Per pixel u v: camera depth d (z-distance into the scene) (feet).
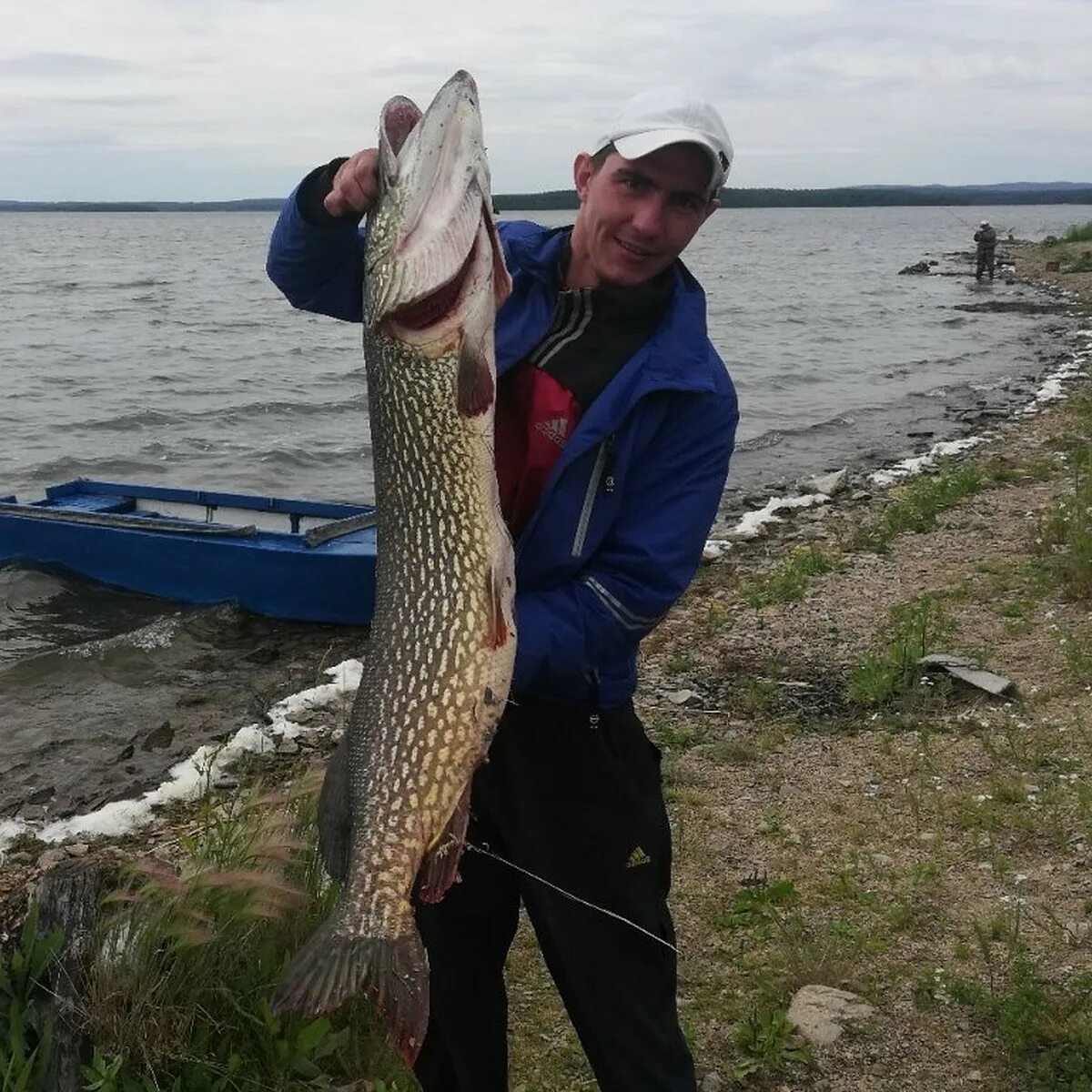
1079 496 20.49
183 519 22.07
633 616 5.65
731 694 13.94
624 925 5.83
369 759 5.30
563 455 5.50
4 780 13.58
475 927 6.08
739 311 82.02
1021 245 147.43
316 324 79.92
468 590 5.35
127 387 48.96
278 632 18.58
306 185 5.83
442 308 5.41
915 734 12.11
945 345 61.52
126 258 184.85
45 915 7.00
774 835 10.37
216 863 8.18
